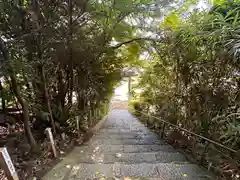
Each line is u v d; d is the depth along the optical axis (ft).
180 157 8.36
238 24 6.14
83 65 12.53
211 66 7.54
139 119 23.09
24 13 7.19
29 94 8.98
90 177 6.14
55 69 11.08
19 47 6.98
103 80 16.99
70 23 9.62
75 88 13.26
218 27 7.06
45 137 9.23
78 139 11.31
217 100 7.09
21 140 8.36
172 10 10.61
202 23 7.89
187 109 9.62
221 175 6.22
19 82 7.54
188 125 9.45
